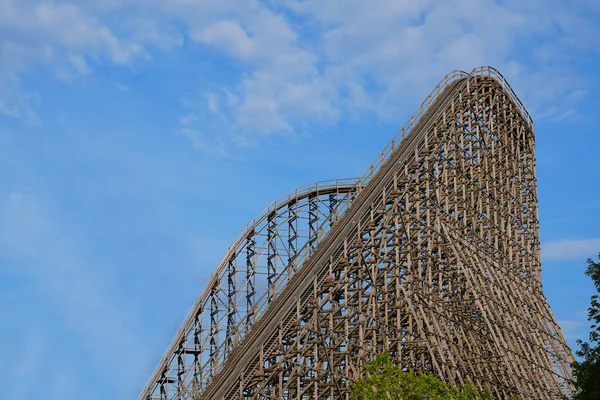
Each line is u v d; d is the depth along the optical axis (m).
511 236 108.00
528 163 117.69
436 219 90.56
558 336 106.75
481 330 91.75
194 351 96.06
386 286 83.56
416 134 96.50
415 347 82.56
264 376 76.38
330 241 85.62
